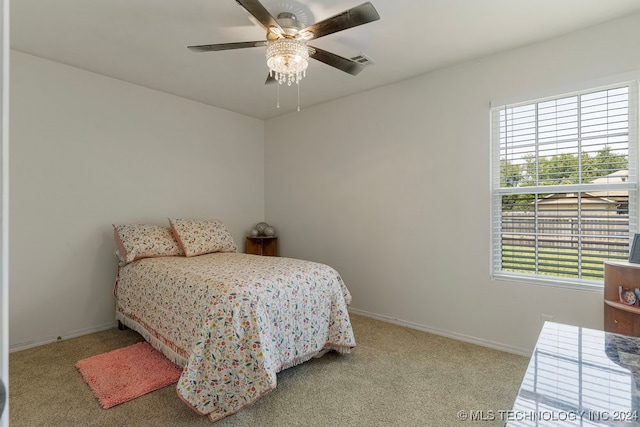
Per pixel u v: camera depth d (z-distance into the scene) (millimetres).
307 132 4047
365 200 3502
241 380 1815
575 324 2330
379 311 3396
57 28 2268
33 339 2695
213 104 3902
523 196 2609
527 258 2594
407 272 3189
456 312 2881
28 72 2654
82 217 2957
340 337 2441
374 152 3418
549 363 1209
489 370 2289
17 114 2611
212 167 3965
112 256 3145
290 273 2311
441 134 2949
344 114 3668
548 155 2486
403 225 3213
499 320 2654
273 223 4473
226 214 4121
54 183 2797
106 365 2303
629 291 1925
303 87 3371
